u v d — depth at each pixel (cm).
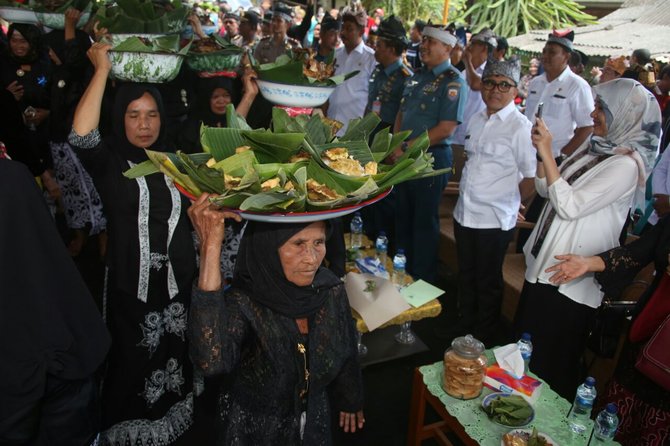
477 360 185
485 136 273
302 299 125
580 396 176
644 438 167
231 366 120
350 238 328
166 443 202
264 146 114
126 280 184
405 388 264
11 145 281
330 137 141
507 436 164
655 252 178
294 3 937
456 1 1259
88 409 119
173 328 195
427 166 123
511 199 276
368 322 238
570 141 349
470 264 294
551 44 372
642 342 170
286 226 117
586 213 195
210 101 262
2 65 353
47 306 101
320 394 138
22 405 100
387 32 382
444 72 320
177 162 118
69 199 329
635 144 189
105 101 280
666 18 737
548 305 214
